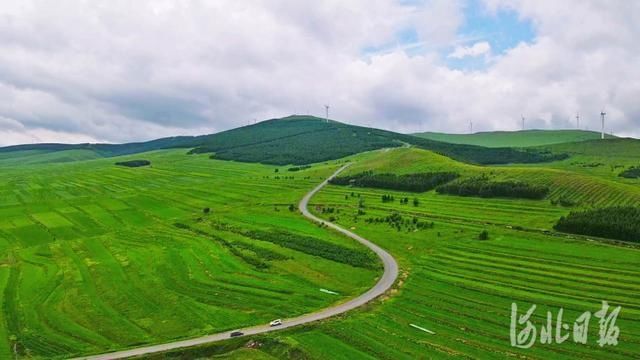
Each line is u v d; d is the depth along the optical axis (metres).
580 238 195.38
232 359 113.19
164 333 130.75
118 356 117.56
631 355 108.06
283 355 113.06
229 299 151.00
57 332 135.00
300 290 155.12
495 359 106.44
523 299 140.75
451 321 127.06
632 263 165.25
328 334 120.62
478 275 161.75
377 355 109.31
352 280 162.88
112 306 151.62
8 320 144.00
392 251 193.38
